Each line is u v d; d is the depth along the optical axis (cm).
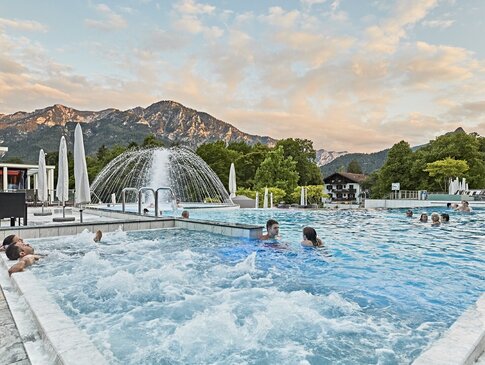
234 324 279
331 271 463
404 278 430
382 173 4156
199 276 428
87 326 281
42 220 1001
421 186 3675
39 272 439
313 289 380
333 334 262
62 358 179
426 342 247
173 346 246
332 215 1439
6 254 463
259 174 3147
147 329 275
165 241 667
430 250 637
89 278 412
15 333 225
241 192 2605
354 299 346
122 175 2488
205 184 2492
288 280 417
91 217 1080
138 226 778
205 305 328
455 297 354
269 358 229
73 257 523
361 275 444
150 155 2498
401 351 234
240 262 502
